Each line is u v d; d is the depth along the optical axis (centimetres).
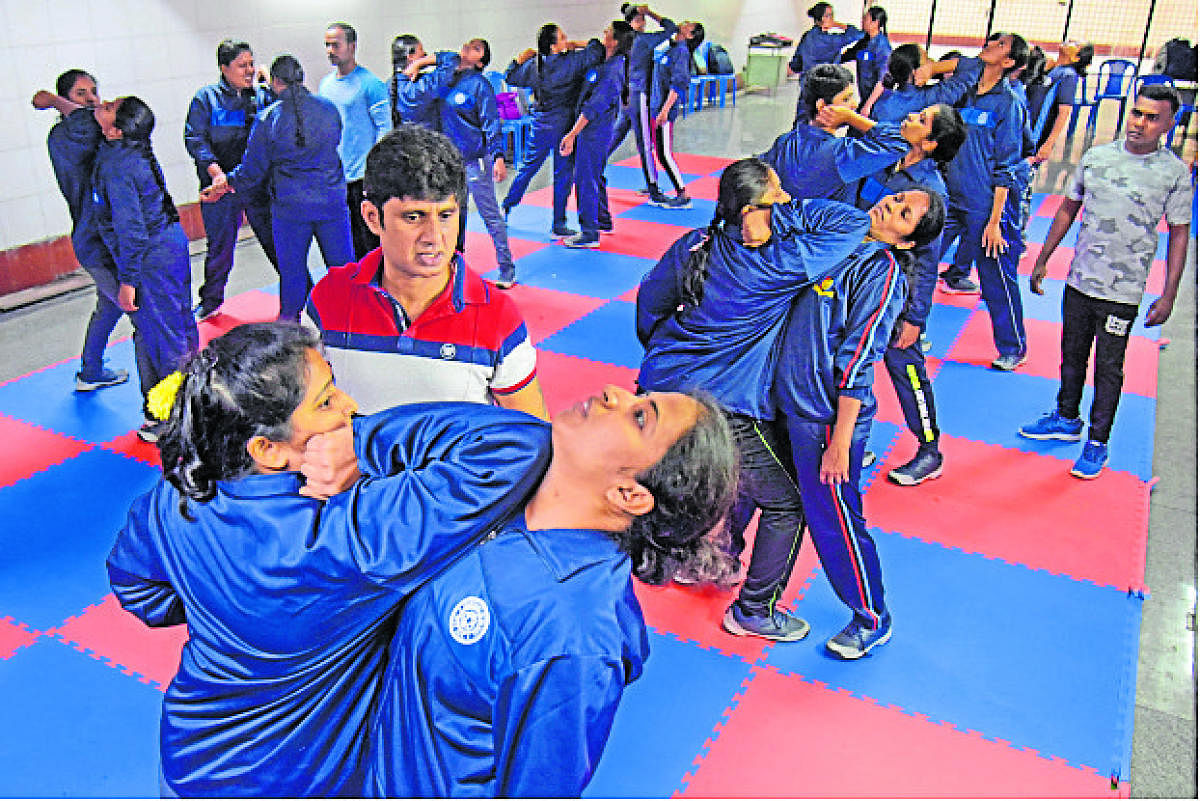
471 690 135
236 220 610
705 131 1250
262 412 134
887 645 355
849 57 1105
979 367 589
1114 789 295
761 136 1224
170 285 454
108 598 368
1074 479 469
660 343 313
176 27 730
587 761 133
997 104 523
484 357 229
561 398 529
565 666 128
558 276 728
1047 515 439
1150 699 337
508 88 1052
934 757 306
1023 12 2081
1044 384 570
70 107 459
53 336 607
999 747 311
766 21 1675
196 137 591
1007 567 402
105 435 484
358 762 152
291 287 567
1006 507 445
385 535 137
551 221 871
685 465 137
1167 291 439
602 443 137
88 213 455
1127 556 411
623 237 823
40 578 377
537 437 149
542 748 130
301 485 141
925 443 457
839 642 346
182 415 137
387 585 138
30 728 307
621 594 139
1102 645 359
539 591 134
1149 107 416
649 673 338
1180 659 356
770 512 326
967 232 563
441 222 208
